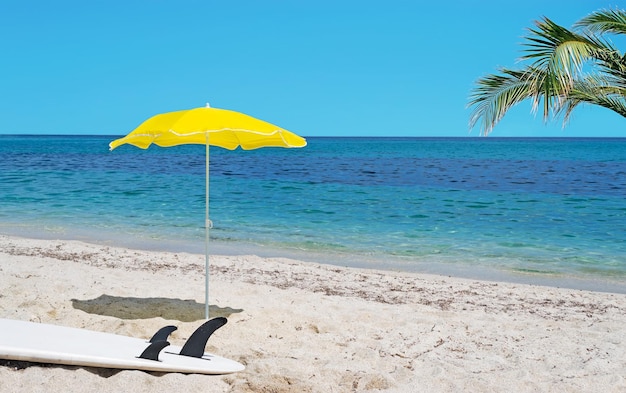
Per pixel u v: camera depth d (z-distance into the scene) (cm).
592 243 1308
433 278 916
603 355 527
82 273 784
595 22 709
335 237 1330
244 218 1599
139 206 1802
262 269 924
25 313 577
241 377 421
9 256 913
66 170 3409
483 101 767
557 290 849
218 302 656
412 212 1797
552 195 2372
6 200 1883
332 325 588
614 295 823
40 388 382
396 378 446
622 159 5853
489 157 6350
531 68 696
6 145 9606
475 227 1517
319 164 4666
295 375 424
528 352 535
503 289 844
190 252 1119
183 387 396
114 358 416
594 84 715
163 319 575
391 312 664
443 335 584
